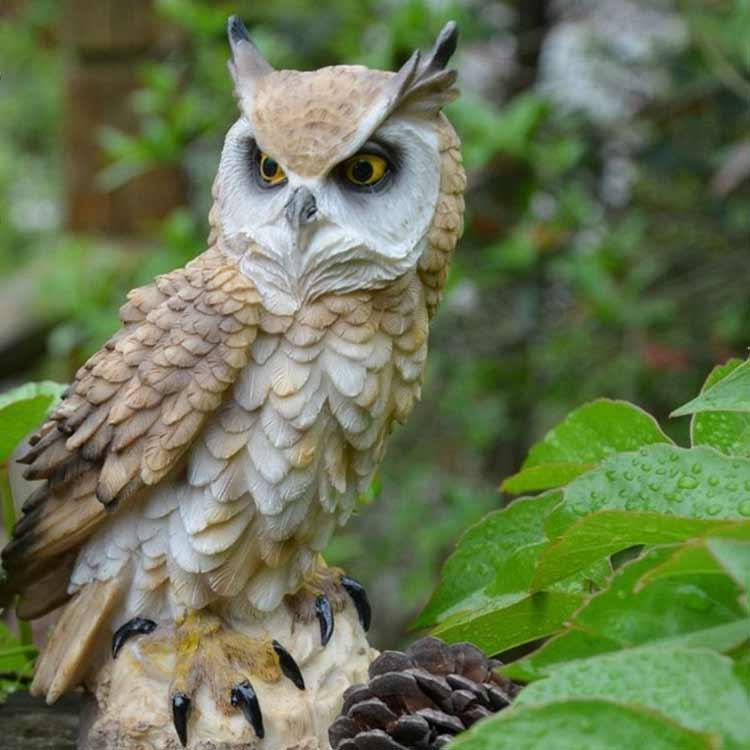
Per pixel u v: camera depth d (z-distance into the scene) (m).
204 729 2.28
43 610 2.33
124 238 3.78
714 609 2.21
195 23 3.09
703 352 3.43
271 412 2.27
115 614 2.30
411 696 2.25
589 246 3.29
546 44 3.88
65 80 3.80
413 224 2.28
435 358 3.45
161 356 2.27
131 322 2.29
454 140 2.30
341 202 2.27
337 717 2.28
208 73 3.29
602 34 3.80
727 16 3.31
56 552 2.30
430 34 3.00
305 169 2.26
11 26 4.61
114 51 3.72
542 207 3.43
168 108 3.20
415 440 3.75
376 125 2.26
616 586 2.21
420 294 2.30
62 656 2.31
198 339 2.27
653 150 3.54
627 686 2.15
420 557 3.35
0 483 2.40
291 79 2.28
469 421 3.46
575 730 2.13
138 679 2.29
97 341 3.21
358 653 2.33
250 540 2.29
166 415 2.26
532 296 3.46
